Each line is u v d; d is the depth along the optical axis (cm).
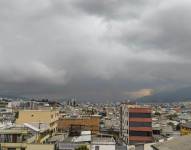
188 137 3734
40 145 6269
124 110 12056
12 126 7919
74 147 6812
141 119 11025
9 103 18362
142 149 5078
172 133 12088
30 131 7375
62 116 14225
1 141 6400
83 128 11262
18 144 6247
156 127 13075
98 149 6881
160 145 3556
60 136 8744
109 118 17450
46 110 10669
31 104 16838
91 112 19800
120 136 12512
